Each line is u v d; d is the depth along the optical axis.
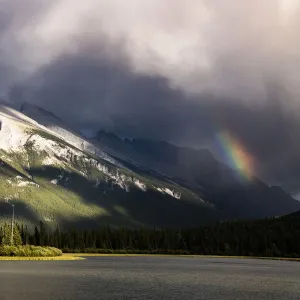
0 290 91.94
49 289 95.31
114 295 88.94
